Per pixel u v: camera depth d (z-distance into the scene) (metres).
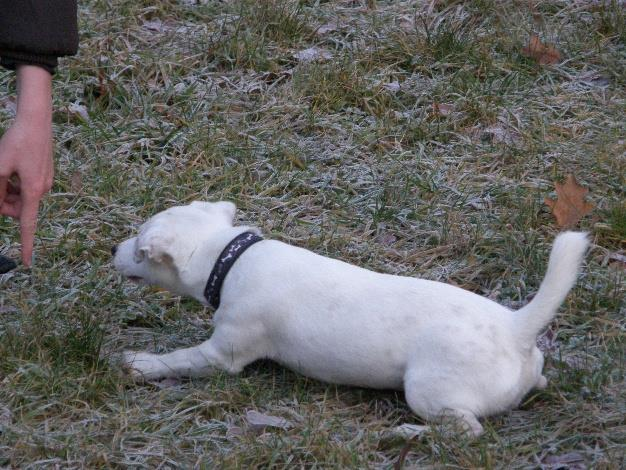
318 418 4.35
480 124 7.31
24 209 4.00
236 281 4.57
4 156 3.91
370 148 7.05
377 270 5.70
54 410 4.44
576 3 8.91
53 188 6.48
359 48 8.14
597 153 6.87
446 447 4.05
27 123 3.93
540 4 8.87
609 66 8.03
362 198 6.44
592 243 5.91
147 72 7.81
